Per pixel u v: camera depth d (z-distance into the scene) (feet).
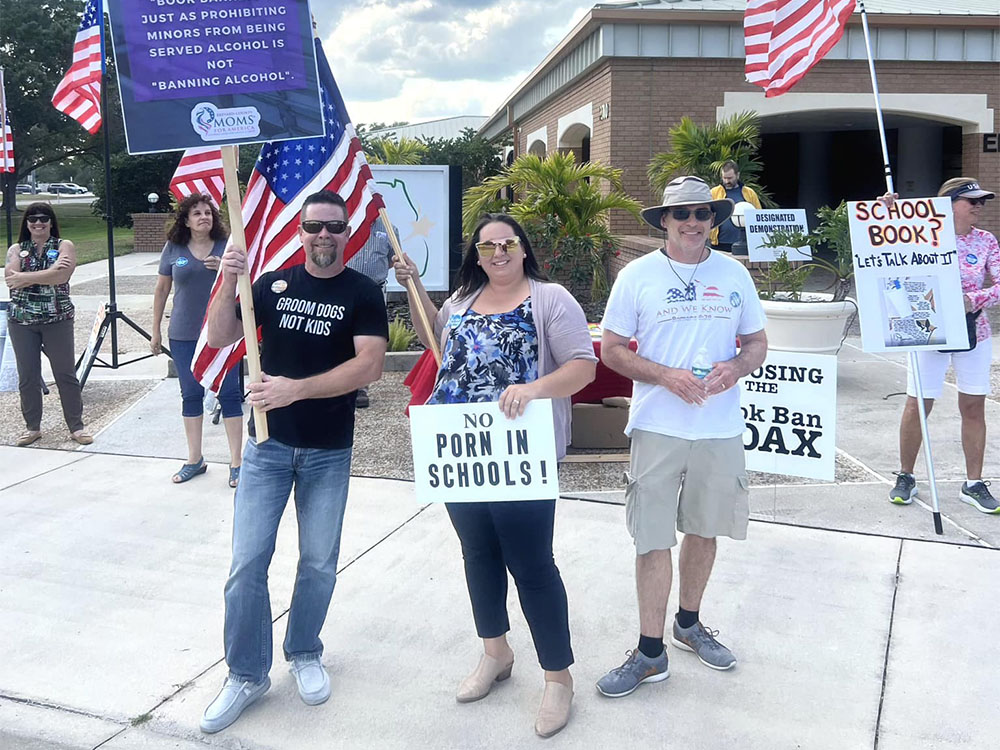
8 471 21.18
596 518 17.74
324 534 11.59
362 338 11.19
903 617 13.55
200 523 17.84
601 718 11.22
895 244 16.76
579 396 21.33
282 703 11.70
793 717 11.17
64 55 150.20
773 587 14.57
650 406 11.59
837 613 13.71
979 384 17.47
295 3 11.03
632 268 11.69
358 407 26.32
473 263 11.30
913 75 48.91
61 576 15.53
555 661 10.94
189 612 14.24
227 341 11.50
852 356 32.32
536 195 40.45
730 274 11.60
